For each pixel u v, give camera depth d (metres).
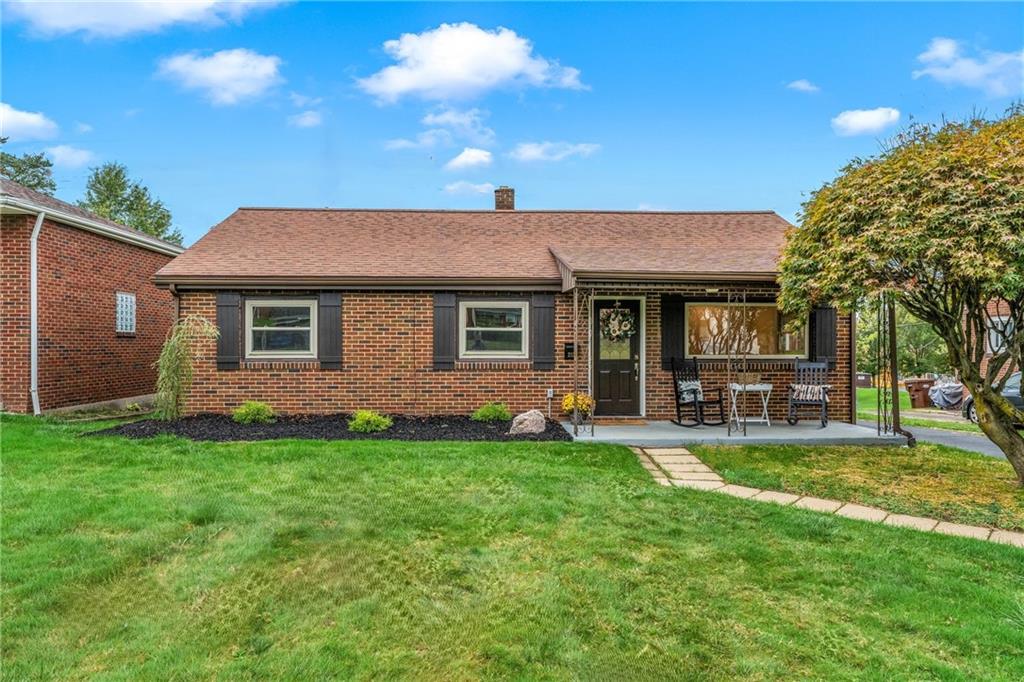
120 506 4.92
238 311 9.84
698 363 10.05
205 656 2.91
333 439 7.95
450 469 6.33
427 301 10.05
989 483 6.43
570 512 5.05
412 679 2.76
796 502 5.68
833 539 4.55
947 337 6.49
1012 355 6.34
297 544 4.28
